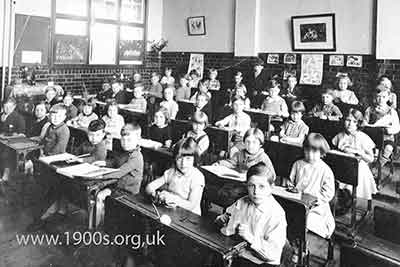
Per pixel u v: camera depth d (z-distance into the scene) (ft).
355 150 13.42
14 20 22.47
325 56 23.72
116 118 16.56
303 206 7.87
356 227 11.29
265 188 6.84
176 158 8.58
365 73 22.27
